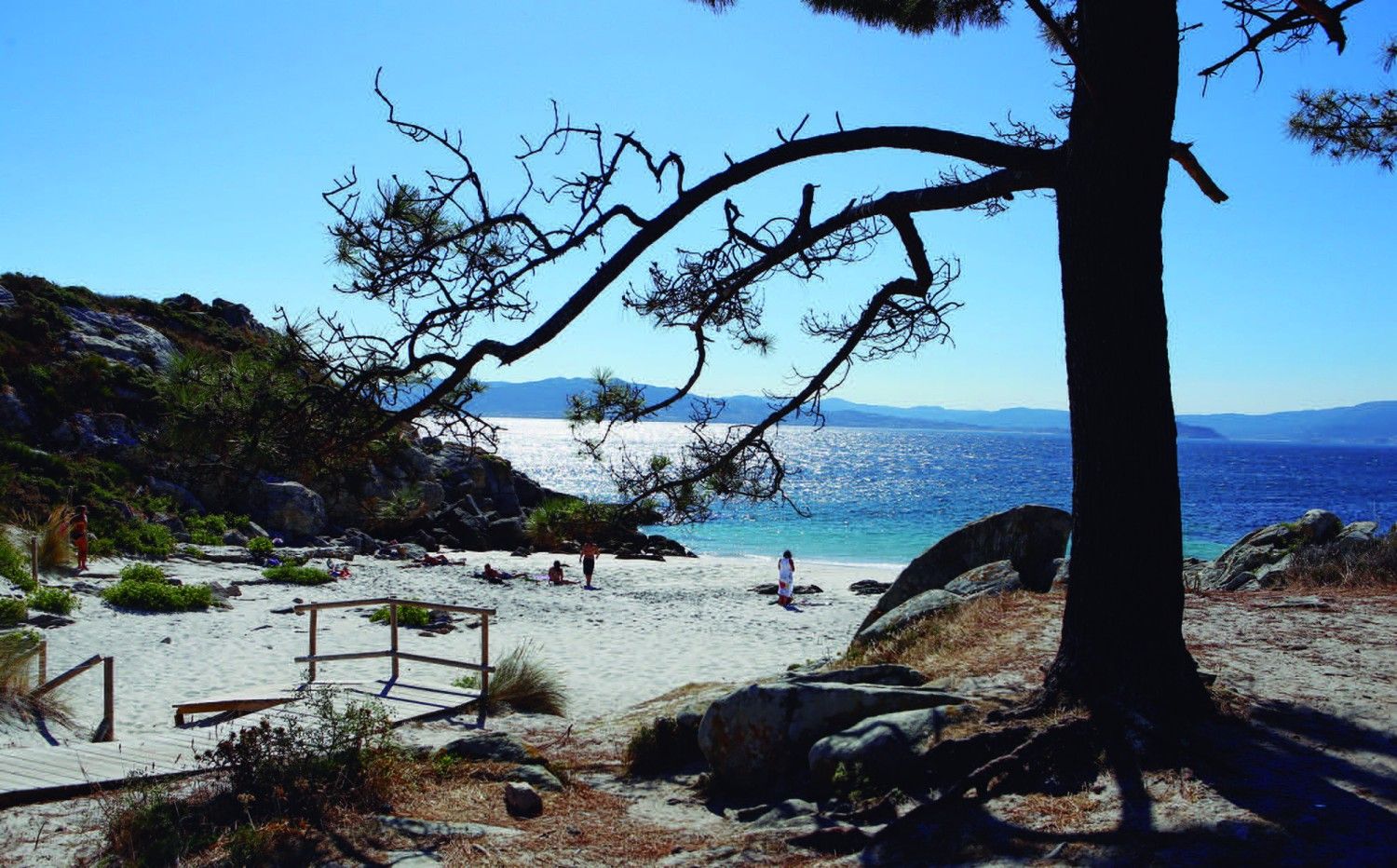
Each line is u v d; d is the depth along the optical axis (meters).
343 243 6.07
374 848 6.19
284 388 6.04
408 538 41.25
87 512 26.23
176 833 6.29
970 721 6.58
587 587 31.34
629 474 8.12
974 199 7.01
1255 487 115.44
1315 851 4.54
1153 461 6.41
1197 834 4.84
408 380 6.30
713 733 7.51
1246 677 7.55
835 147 6.94
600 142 6.43
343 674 14.45
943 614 11.21
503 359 6.48
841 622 25.17
